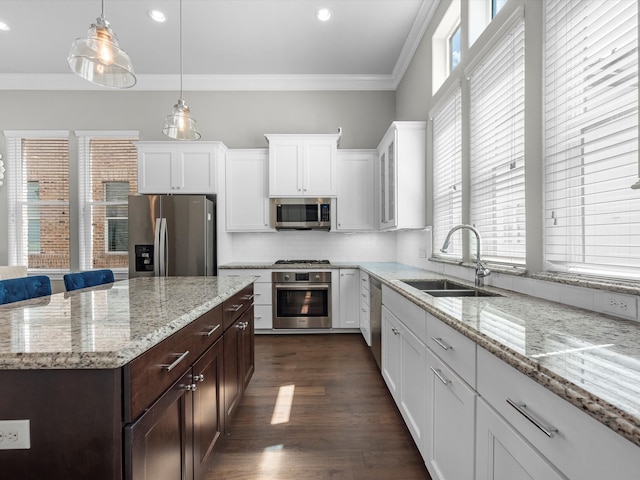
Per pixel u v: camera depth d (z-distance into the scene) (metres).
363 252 4.27
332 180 3.84
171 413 1.04
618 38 1.10
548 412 0.67
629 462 0.50
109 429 0.77
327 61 3.78
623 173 1.11
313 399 2.25
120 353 0.76
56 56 3.65
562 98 1.38
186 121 2.34
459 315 1.15
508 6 1.74
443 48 2.90
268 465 1.60
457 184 2.46
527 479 0.74
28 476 0.77
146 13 2.95
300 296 3.73
